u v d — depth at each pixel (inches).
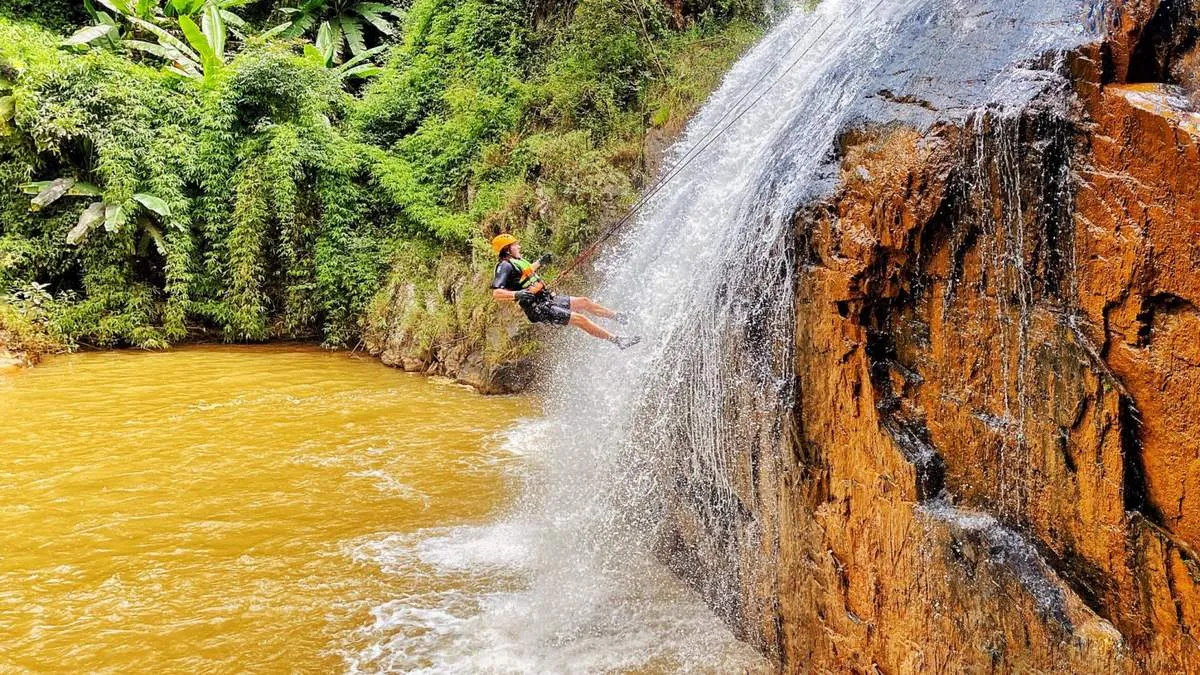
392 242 628.4
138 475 329.1
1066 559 133.3
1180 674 119.8
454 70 667.4
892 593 152.4
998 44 158.1
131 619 216.2
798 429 172.4
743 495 199.8
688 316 234.7
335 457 356.5
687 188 309.7
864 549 158.2
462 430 402.3
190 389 480.4
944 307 150.3
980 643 137.0
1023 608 130.6
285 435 388.5
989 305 143.3
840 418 162.6
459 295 538.0
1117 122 126.6
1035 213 135.9
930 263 152.6
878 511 154.7
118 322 602.9
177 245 616.1
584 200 469.7
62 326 586.6
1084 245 130.1
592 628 214.4
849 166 167.9
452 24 685.3
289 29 892.6
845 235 159.6
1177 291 118.5
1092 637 123.6
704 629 212.8
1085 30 140.8
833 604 165.9
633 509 259.1
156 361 565.3
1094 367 128.0
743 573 202.8
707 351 216.5
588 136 500.1
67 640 204.8
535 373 475.5
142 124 617.0
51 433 385.4
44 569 244.8
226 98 641.0
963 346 147.5
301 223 641.6
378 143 693.3
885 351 159.0
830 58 249.0
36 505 295.0
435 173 626.5
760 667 191.9
